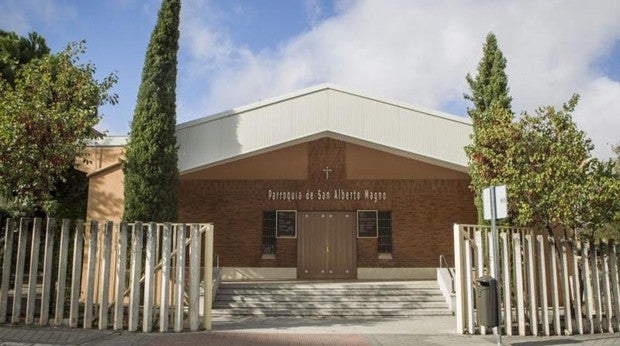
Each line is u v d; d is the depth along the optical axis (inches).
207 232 436.5
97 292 425.7
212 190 784.3
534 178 447.2
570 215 444.1
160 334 401.7
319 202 779.4
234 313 565.9
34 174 456.4
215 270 626.8
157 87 568.7
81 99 495.8
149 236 418.9
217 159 605.6
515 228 461.4
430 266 760.3
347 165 784.9
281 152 787.4
